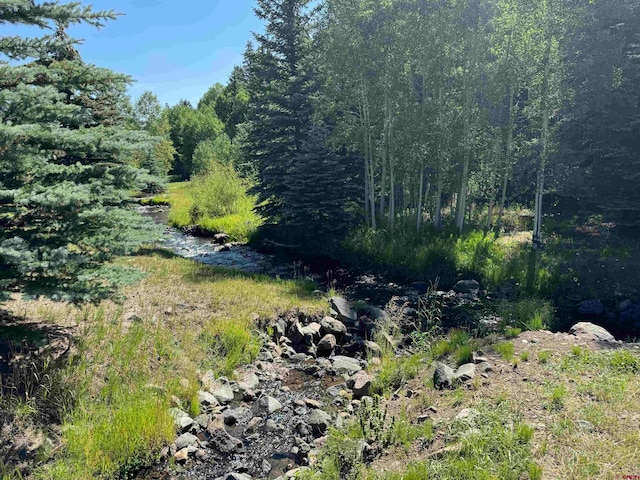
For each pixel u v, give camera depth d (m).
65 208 6.01
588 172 20.06
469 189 24.34
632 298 13.16
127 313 9.61
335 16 21.81
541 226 22.28
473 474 4.72
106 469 5.64
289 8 23.28
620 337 11.23
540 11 18.36
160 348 8.34
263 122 23.47
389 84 21.33
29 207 5.95
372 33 22.00
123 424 6.18
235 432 6.95
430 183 23.78
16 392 6.32
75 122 6.57
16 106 5.77
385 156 22.41
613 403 6.07
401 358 9.16
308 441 6.69
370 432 6.16
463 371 7.61
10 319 7.30
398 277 17.25
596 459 4.87
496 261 16.73
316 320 11.23
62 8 5.81
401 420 6.23
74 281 6.07
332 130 24.12
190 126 77.44
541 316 12.07
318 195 20.95
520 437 5.31
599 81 19.59
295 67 23.73
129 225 6.73
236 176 33.47
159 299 10.89
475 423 5.69
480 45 20.22
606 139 19.67
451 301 14.19
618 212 20.38
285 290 13.01
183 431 6.70
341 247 20.78
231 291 12.12
